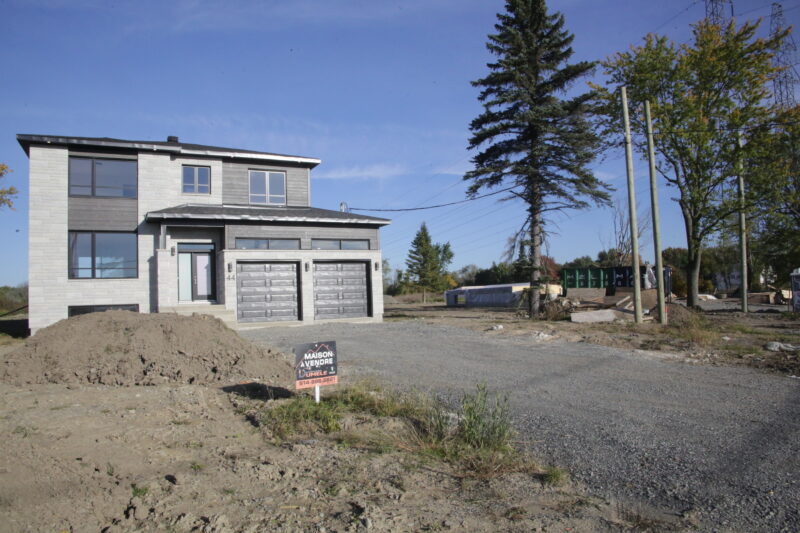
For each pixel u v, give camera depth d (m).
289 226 20.73
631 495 4.35
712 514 3.95
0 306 40.59
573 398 7.82
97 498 3.93
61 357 8.78
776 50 23.84
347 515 3.83
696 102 23.83
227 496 4.15
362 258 21.72
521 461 5.13
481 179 24.72
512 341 14.41
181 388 8.11
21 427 5.48
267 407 6.96
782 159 24.62
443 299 64.50
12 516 3.50
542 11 23.56
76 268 18.78
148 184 19.80
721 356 11.43
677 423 6.41
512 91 23.36
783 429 6.02
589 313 19.70
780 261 38.00
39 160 18.50
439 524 3.75
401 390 8.20
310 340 14.84
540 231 24.34
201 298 20.00
